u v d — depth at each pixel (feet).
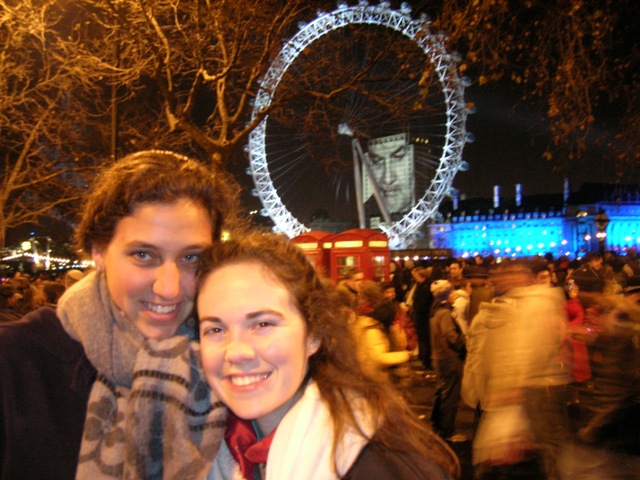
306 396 5.55
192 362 5.98
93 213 6.09
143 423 5.57
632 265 41.93
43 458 5.67
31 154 45.78
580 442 16.69
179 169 6.19
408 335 34.96
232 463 5.90
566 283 43.75
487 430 17.29
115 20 38.52
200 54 36.70
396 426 5.45
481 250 465.47
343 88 39.81
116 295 5.95
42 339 5.93
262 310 5.47
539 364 16.88
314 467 5.14
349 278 37.37
